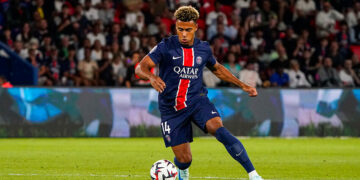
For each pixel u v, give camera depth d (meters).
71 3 77.62
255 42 77.75
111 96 57.69
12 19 73.19
